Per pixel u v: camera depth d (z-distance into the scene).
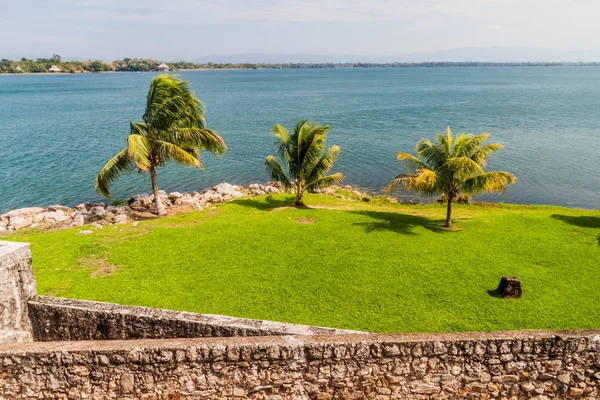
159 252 14.83
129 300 11.56
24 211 22.61
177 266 13.77
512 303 11.63
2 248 7.64
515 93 99.94
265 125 55.12
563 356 5.80
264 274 13.29
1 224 20.14
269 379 5.73
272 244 15.70
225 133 49.72
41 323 7.88
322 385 5.77
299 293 12.13
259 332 6.89
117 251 14.83
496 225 18.70
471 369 5.81
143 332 7.47
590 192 28.25
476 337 5.80
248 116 63.62
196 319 7.25
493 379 5.84
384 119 59.12
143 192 28.83
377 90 116.50
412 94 101.75
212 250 15.06
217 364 5.68
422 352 5.75
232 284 12.60
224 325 7.02
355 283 12.77
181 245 15.47
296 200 21.94
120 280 12.70
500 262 14.41
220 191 26.89
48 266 13.54
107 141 44.53
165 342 5.80
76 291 11.98
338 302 11.66
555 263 14.33
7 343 5.91
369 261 14.38
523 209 23.45
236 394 5.75
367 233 17.06
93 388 5.77
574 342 5.76
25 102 84.69
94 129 51.66
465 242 16.33
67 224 19.78
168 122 18.05
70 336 7.82
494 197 27.64
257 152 40.59
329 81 170.25
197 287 12.40
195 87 133.50
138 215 20.53
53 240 15.80
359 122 56.66
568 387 5.87
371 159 37.03
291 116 63.19
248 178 32.94
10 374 5.73
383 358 5.74
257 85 143.75
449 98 89.81
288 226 17.62
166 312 7.54
